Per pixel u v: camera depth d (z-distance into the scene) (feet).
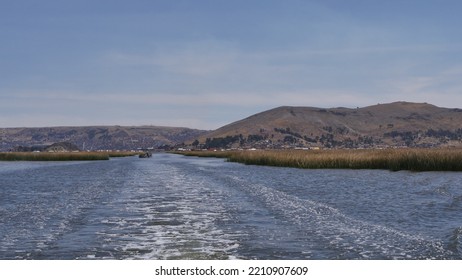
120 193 124.47
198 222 76.84
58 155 467.52
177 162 397.39
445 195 115.75
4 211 91.25
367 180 163.32
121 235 66.54
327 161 241.55
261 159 298.15
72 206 98.22
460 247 57.16
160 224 75.41
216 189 133.18
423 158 203.82
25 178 194.59
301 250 56.65
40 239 63.82
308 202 101.96
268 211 88.17
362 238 62.90
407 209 91.40
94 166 319.27
